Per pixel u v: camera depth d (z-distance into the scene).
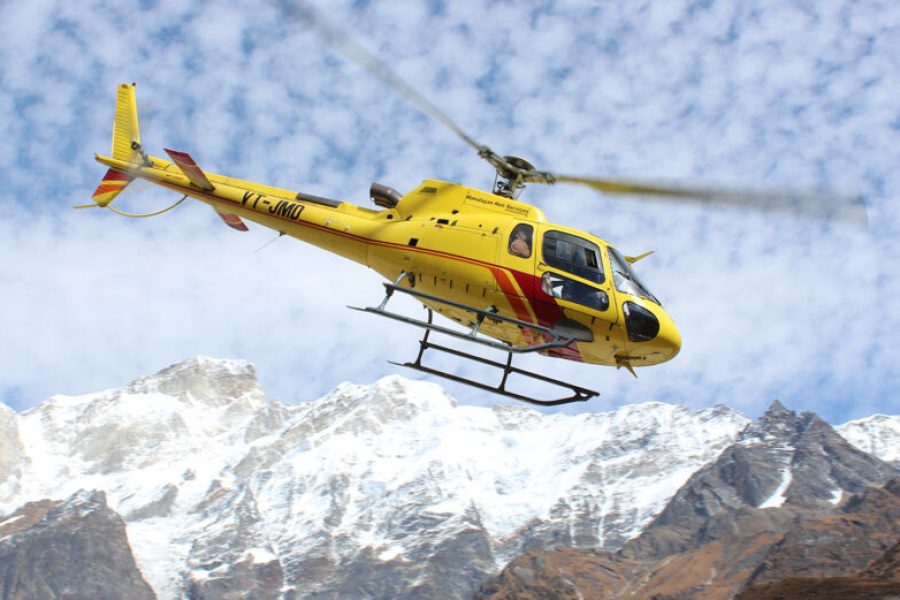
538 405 25.45
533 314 25.47
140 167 32.25
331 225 28.03
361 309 25.19
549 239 25.67
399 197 27.78
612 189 22.66
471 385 25.59
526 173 26.17
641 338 25.34
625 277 25.75
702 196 20.58
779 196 18.55
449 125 24.53
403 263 26.72
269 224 29.27
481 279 25.69
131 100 33.50
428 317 27.77
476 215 26.41
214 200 30.23
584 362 26.98
